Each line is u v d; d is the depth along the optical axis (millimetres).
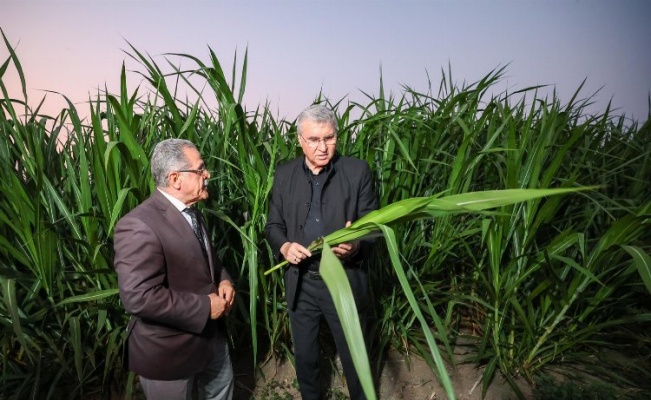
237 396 2129
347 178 1775
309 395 1920
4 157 1855
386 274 2416
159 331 1380
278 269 2227
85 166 1762
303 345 1839
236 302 2182
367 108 2336
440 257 2367
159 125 2238
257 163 2010
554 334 2086
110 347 1854
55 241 1825
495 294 2078
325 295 1754
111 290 1773
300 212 1769
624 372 2195
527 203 1966
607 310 2295
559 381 2127
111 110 1954
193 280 1439
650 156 2465
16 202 1744
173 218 1393
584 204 2414
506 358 2182
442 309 2619
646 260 1258
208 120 2268
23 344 1614
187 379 1469
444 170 2375
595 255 1824
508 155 1886
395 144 2318
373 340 2408
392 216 1198
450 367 2293
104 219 1799
